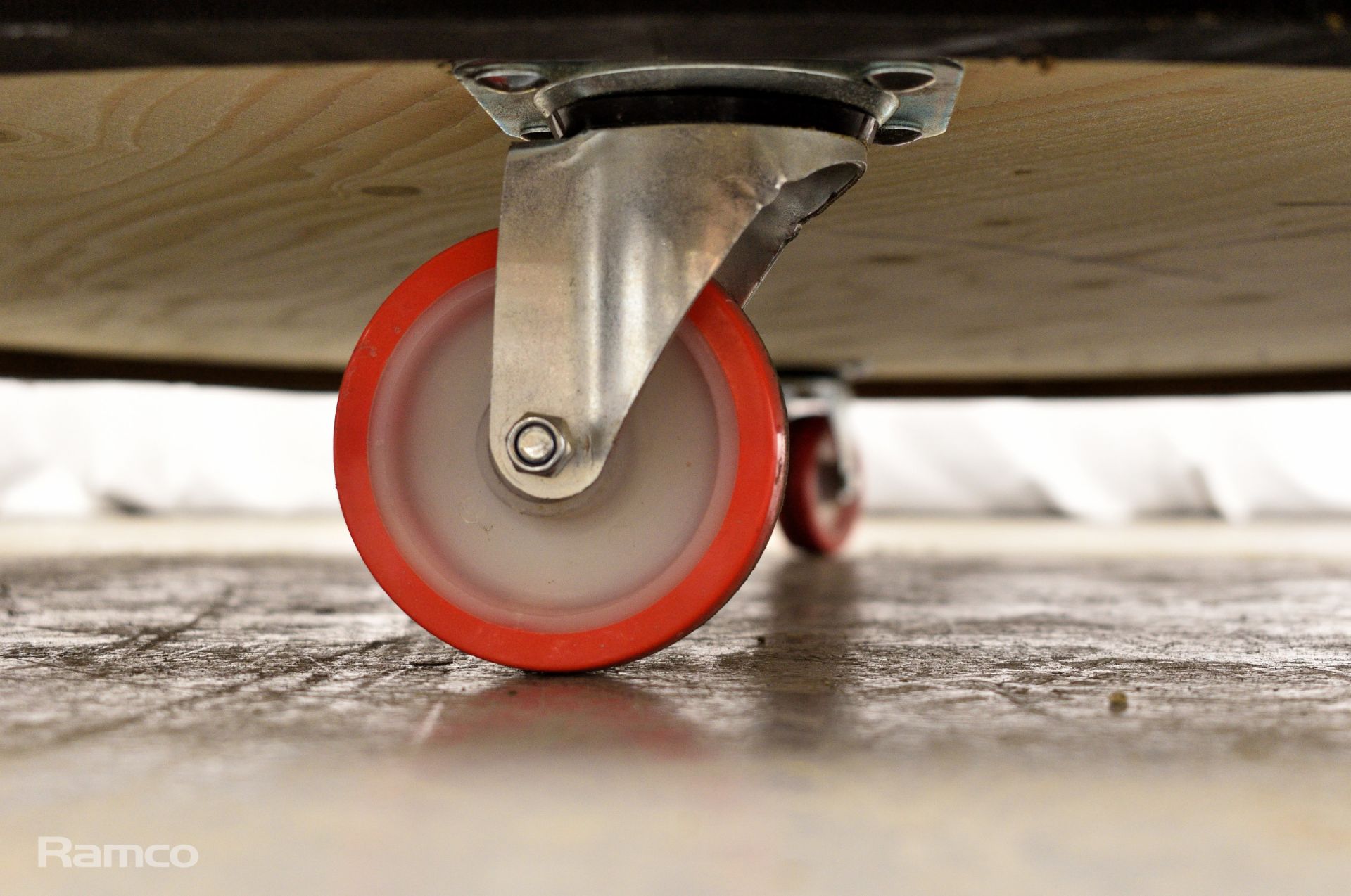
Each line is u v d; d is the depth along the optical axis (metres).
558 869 0.52
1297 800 0.56
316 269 0.92
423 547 0.67
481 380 0.67
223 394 2.54
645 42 0.58
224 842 0.53
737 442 0.66
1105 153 0.70
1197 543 1.77
